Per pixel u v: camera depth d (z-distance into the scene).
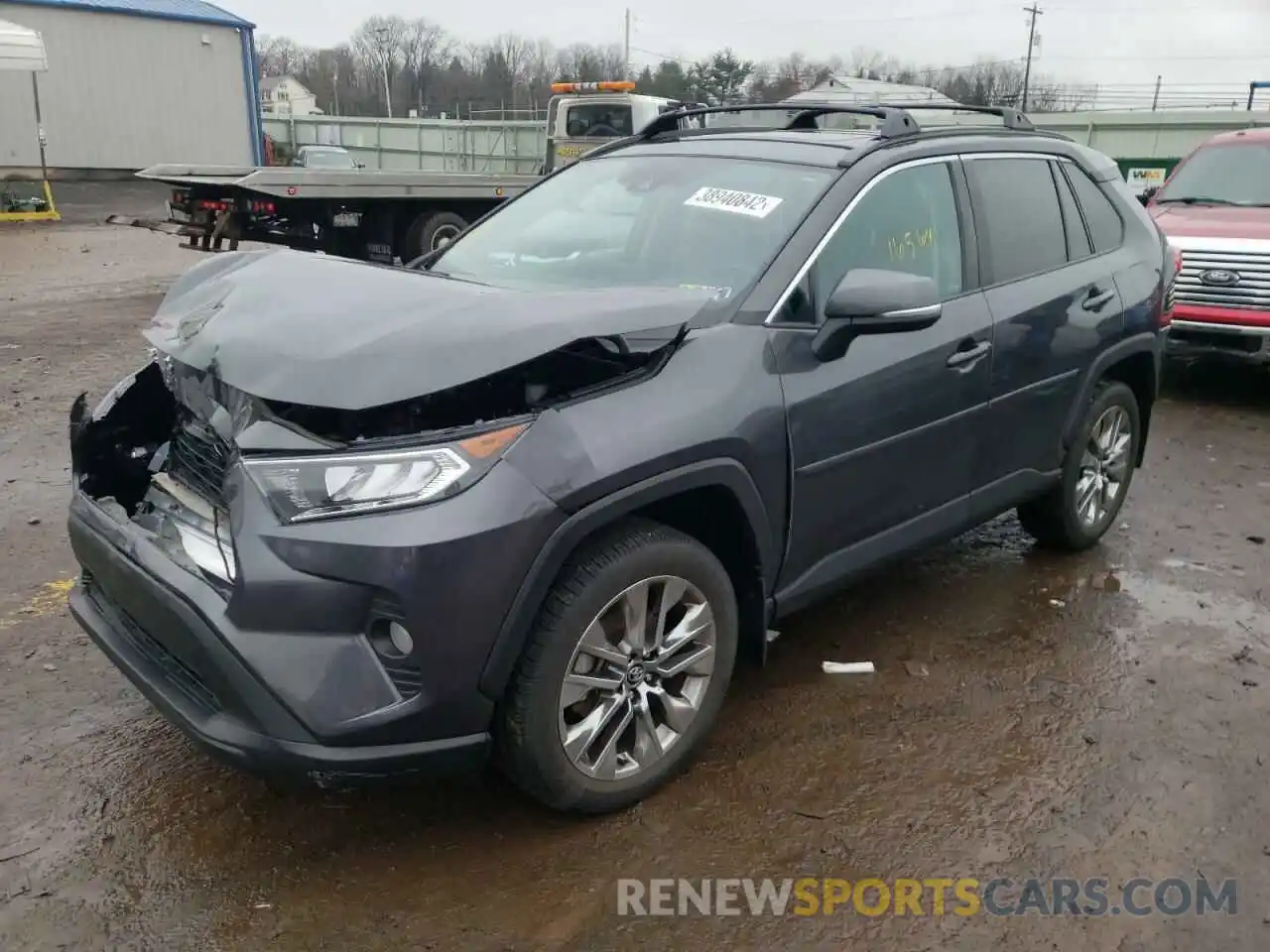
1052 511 4.64
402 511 2.43
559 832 2.91
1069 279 4.29
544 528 2.54
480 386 2.72
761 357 3.07
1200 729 3.48
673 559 2.88
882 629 4.14
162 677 2.74
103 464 3.39
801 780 3.16
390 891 2.68
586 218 3.90
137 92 28.08
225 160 30.16
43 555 4.60
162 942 2.49
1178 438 6.93
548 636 2.65
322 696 2.42
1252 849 2.90
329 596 2.42
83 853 2.78
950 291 3.78
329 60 90.19
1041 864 2.83
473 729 2.60
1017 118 4.48
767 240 3.37
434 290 2.93
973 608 4.35
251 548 2.44
